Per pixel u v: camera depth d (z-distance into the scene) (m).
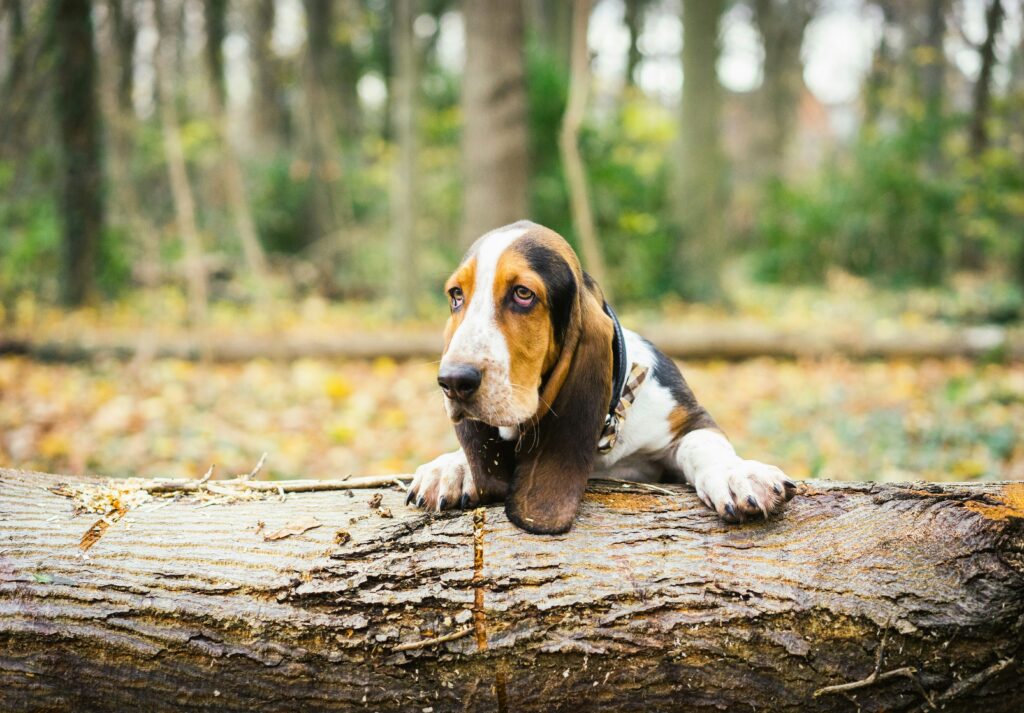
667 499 0.89
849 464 1.71
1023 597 0.80
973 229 4.55
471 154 3.45
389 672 0.81
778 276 5.33
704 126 4.20
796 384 2.56
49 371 2.53
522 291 0.88
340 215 4.86
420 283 3.70
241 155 4.84
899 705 0.80
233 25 5.75
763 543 0.84
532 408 0.87
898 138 4.66
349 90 6.45
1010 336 2.94
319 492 0.93
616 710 0.81
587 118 3.99
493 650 0.81
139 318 3.18
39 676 0.81
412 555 0.84
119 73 3.14
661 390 1.00
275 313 3.27
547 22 6.92
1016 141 4.47
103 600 0.82
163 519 0.88
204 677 0.81
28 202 3.63
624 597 0.81
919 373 2.71
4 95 3.40
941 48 5.68
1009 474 1.58
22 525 0.87
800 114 9.58
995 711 0.80
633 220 3.91
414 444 1.93
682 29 4.23
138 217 3.11
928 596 0.80
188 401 2.22
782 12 9.27
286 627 0.81
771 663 0.80
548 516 0.86
